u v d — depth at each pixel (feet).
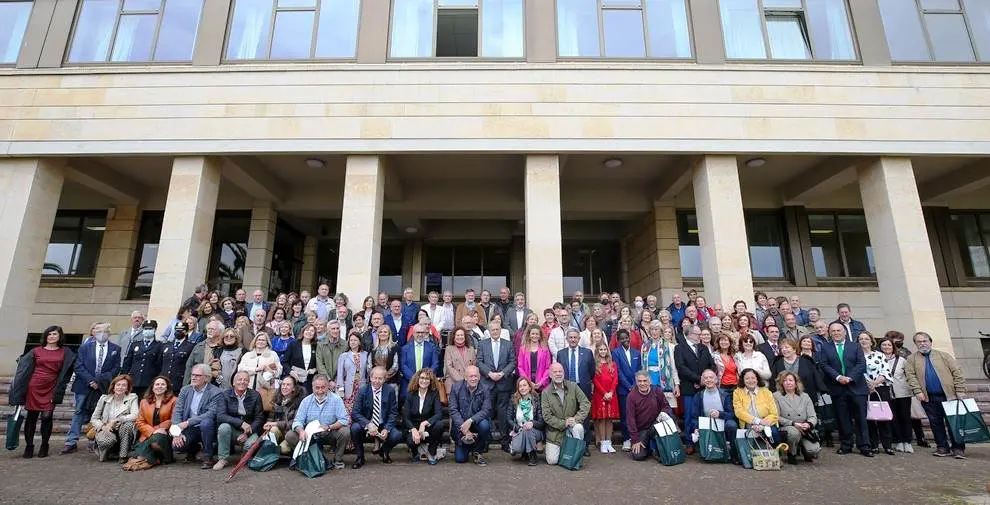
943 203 48.49
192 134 36.35
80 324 45.65
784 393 23.89
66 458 23.50
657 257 45.93
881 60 38.09
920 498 17.58
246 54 38.34
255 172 41.22
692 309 28.25
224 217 48.03
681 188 43.01
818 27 39.22
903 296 34.81
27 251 35.78
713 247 35.29
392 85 36.91
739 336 26.40
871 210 37.58
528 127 36.24
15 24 39.78
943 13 39.96
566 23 38.73
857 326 28.12
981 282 47.42
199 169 36.40
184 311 28.81
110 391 23.57
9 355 34.30
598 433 25.77
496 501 17.31
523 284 52.54
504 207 46.52
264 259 45.55
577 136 36.11
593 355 25.93
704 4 38.78
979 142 36.58
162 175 44.75
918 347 25.46
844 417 25.08
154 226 48.39
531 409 23.25
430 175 44.62
